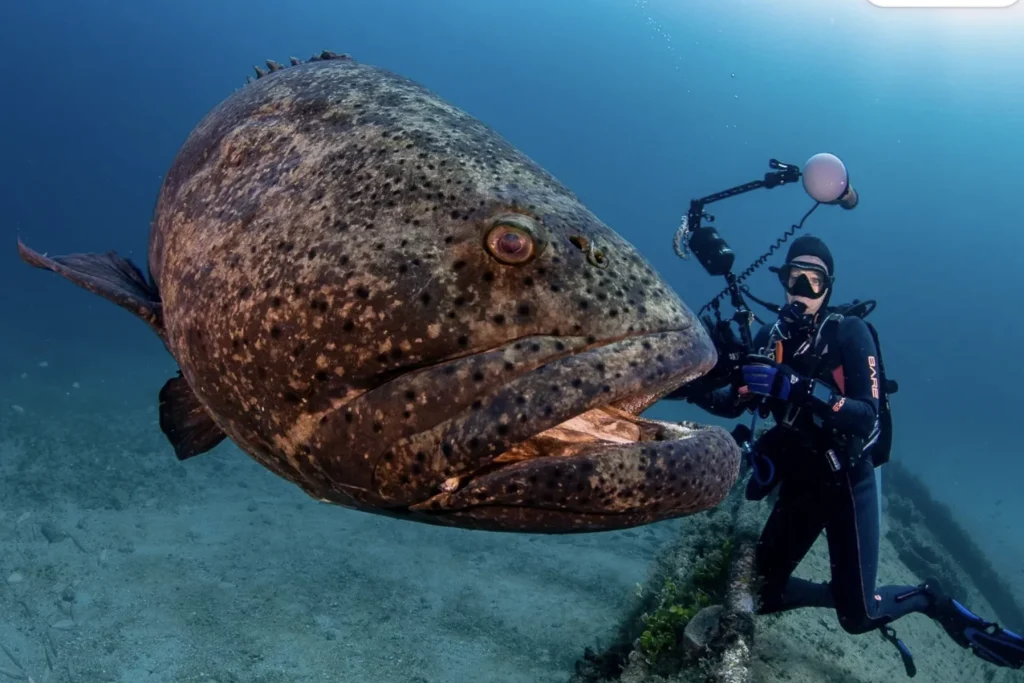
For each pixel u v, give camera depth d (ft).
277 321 5.64
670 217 371.76
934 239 324.80
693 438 5.59
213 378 6.23
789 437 14.76
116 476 37.65
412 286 5.35
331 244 5.66
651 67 309.83
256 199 6.44
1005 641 14.88
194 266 6.48
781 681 12.34
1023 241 312.91
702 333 6.11
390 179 5.90
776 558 14.60
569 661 23.09
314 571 27.99
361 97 6.80
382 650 22.70
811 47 238.27
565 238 5.68
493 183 5.89
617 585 29.50
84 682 19.61
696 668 11.50
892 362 303.27
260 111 7.36
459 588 27.96
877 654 15.87
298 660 21.56
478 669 22.21
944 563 28.78
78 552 27.66
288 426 5.78
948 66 242.99
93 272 8.57
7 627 21.97
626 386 5.28
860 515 14.38
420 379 5.28
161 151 306.35
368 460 5.43
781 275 15.48
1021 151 287.07
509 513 5.26
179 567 27.07
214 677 20.18
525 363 5.22
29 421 47.01
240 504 35.96
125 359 85.61
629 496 5.16
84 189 300.61
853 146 308.60
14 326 99.19
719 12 220.43
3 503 32.27
